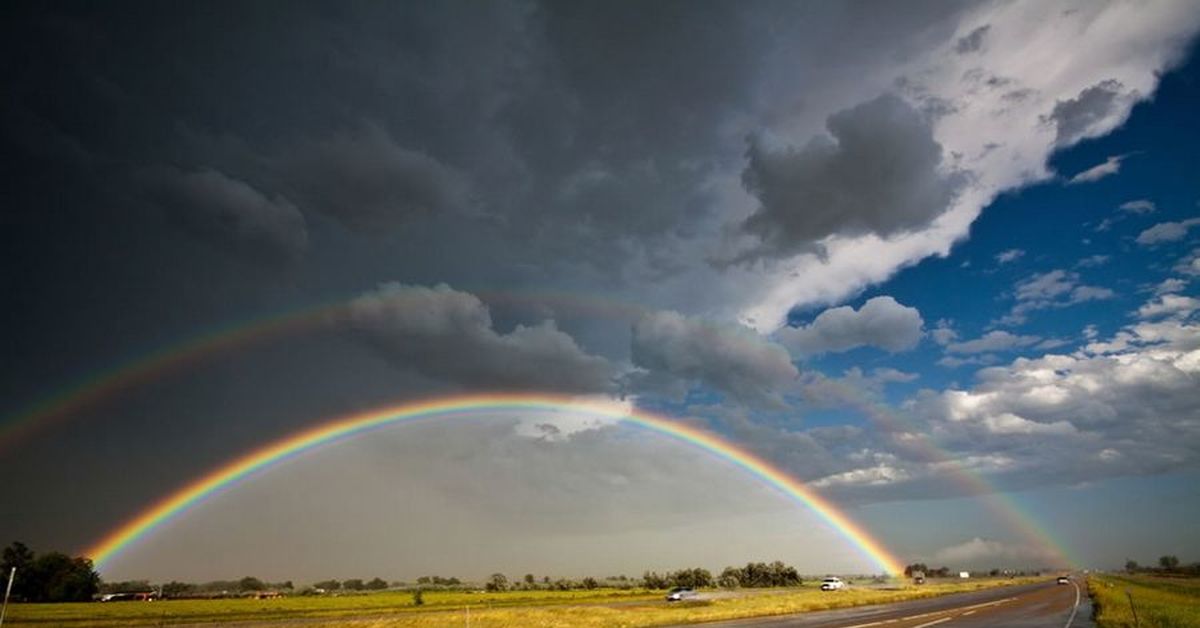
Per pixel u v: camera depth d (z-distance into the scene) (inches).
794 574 5767.7
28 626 2025.1
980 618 1477.6
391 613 2443.4
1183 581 4035.4
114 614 2753.4
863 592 3080.7
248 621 2096.5
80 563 4822.8
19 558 4675.2
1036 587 3553.2
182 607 3412.9
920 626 1306.6
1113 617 1293.1
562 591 4879.4
